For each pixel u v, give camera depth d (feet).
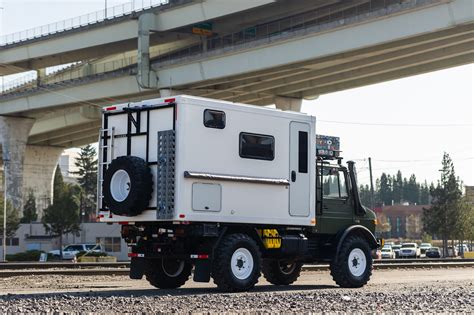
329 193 80.79
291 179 76.54
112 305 56.08
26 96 359.87
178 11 286.25
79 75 381.81
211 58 267.39
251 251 72.33
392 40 212.43
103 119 75.05
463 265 145.59
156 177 70.38
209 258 70.79
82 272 106.83
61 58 372.99
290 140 76.79
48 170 481.87
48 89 342.44
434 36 211.82
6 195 386.11
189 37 319.27
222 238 71.26
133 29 307.37
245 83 279.69
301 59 237.45
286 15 285.02
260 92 304.30
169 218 68.33
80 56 365.61
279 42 242.17
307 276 107.96
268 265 82.84
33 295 65.46
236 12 267.80
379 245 84.23
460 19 197.26
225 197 71.26
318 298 63.26
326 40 229.66
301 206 77.10
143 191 69.92
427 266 140.46
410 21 207.62
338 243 79.61
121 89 306.35
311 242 80.28
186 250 72.08
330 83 283.38
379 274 113.19
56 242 355.97
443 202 419.54
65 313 50.80
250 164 73.36
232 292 70.90
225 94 311.06
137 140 72.18
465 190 492.13
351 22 220.23
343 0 261.03
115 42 323.16
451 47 238.07
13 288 80.94
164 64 285.64
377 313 52.70
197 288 77.56
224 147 71.46
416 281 92.84
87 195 633.20
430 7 202.59
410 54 235.81
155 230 72.43
